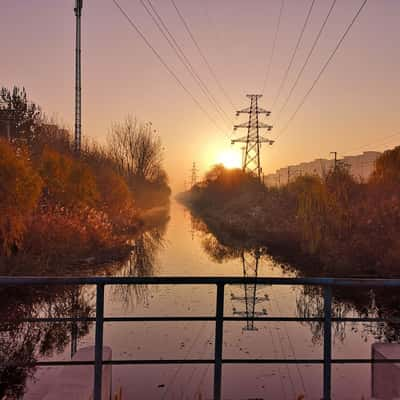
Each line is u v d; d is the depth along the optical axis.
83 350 3.63
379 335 7.46
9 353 5.96
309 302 9.91
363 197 16.77
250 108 40.06
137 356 6.25
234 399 4.91
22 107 20.72
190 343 6.90
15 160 11.02
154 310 8.84
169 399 4.82
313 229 15.98
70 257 13.04
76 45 19.81
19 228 10.87
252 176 40.06
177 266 15.11
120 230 22.66
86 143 23.80
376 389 3.49
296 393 5.11
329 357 2.88
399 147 18.69
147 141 37.66
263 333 7.51
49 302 8.62
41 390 4.77
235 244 21.25
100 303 2.71
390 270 11.47
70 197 16.45
